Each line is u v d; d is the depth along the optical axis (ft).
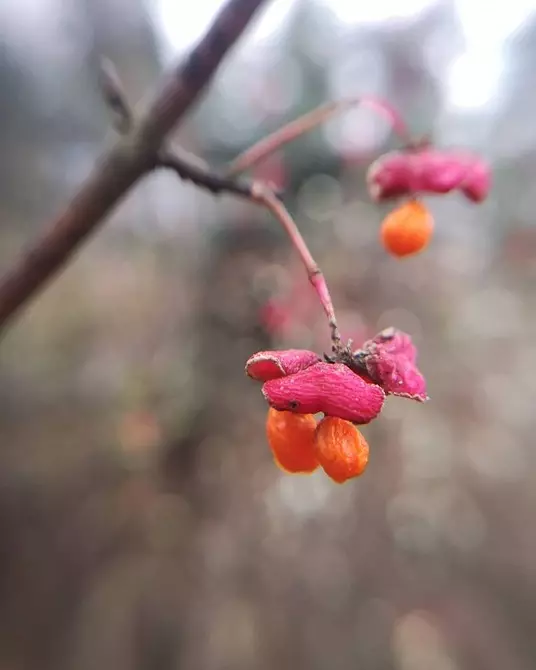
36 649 0.86
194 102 0.28
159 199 1.35
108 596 0.95
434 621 0.99
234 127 1.25
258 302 1.16
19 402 1.09
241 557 1.04
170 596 0.97
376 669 0.91
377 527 1.10
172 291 1.28
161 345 1.23
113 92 0.28
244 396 1.18
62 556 0.97
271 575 1.02
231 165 0.29
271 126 1.25
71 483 1.06
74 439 1.11
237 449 1.16
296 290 1.13
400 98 1.47
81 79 1.14
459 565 1.08
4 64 0.98
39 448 1.08
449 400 1.35
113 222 1.37
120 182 0.28
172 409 1.16
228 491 1.12
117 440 1.12
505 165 1.64
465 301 1.56
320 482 1.13
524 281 1.75
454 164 0.34
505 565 1.08
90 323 1.23
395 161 0.35
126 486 1.09
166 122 0.28
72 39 1.11
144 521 1.05
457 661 0.93
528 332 1.58
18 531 0.98
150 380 1.18
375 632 0.96
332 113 0.33
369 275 1.28
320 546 1.07
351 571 1.04
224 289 1.20
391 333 0.25
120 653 0.88
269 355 0.23
